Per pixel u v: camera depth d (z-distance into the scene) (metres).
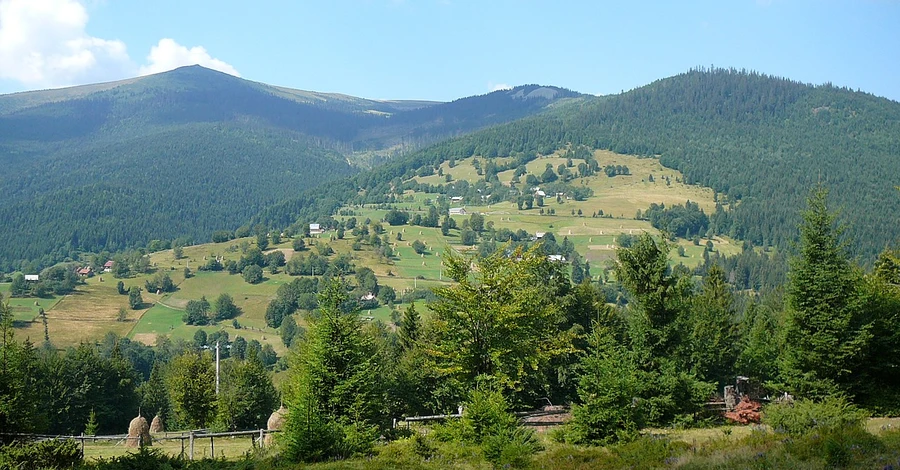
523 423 28.84
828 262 30.36
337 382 26.11
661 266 29.94
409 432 26.92
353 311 27.41
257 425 55.84
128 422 69.56
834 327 29.38
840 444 15.52
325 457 21.64
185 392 61.53
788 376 31.23
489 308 28.84
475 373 29.19
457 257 30.11
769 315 55.69
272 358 113.56
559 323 42.28
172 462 20.83
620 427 22.58
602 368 23.14
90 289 161.62
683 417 28.06
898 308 31.09
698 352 38.22
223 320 143.00
